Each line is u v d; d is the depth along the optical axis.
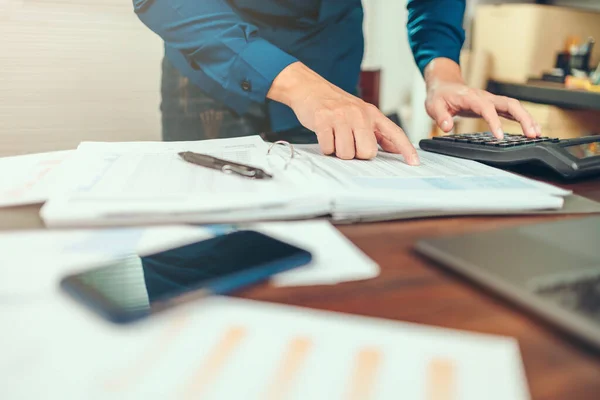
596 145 0.58
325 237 0.33
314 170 0.47
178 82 0.96
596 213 0.40
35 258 0.28
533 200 0.39
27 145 1.16
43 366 0.17
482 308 0.24
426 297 0.25
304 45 0.91
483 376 0.17
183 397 0.16
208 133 0.98
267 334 0.20
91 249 0.29
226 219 0.35
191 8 0.69
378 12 2.16
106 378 0.17
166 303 0.22
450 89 0.75
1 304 0.22
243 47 0.67
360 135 0.54
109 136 1.24
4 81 1.12
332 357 0.18
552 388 0.18
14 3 1.09
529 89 1.73
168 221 0.34
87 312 0.21
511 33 1.84
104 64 1.19
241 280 0.25
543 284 0.24
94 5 1.15
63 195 0.36
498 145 0.58
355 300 0.24
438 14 0.89
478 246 0.30
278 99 0.67
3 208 0.38
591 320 0.21
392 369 0.18
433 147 0.64
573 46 1.85
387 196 0.37
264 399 0.16
